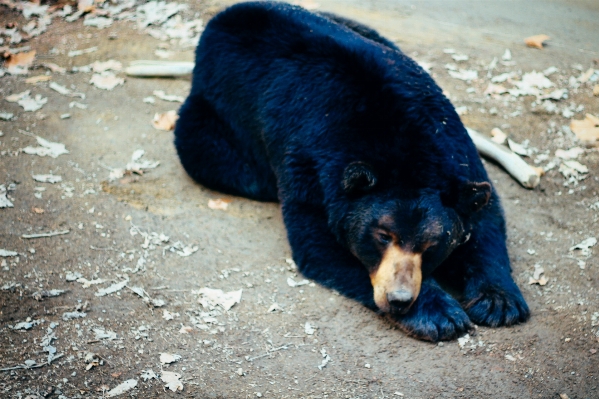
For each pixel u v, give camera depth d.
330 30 5.33
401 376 4.07
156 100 7.02
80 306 4.43
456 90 7.15
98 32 8.23
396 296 4.07
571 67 7.51
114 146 6.27
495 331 4.46
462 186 4.37
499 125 6.66
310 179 4.84
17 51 7.75
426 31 8.29
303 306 4.59
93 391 3.81
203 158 5.78
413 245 4.21
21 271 4.69
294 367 4.09
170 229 5.27
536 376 4.13
